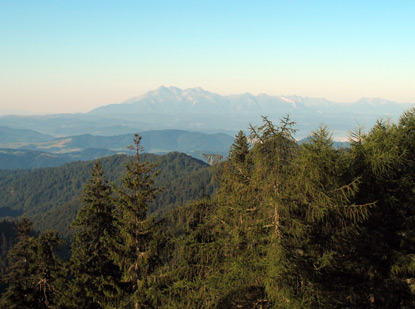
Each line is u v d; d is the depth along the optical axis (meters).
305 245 10.85
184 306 11.41
